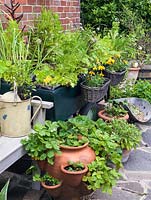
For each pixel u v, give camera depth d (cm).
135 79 482
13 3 279
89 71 307
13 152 198
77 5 424
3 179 253
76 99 295
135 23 539
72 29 390
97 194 237
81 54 287
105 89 303
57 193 209
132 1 559
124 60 411
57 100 252
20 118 213
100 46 322
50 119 252
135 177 264
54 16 300
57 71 266
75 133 226
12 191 238
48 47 281
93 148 220
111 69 357
